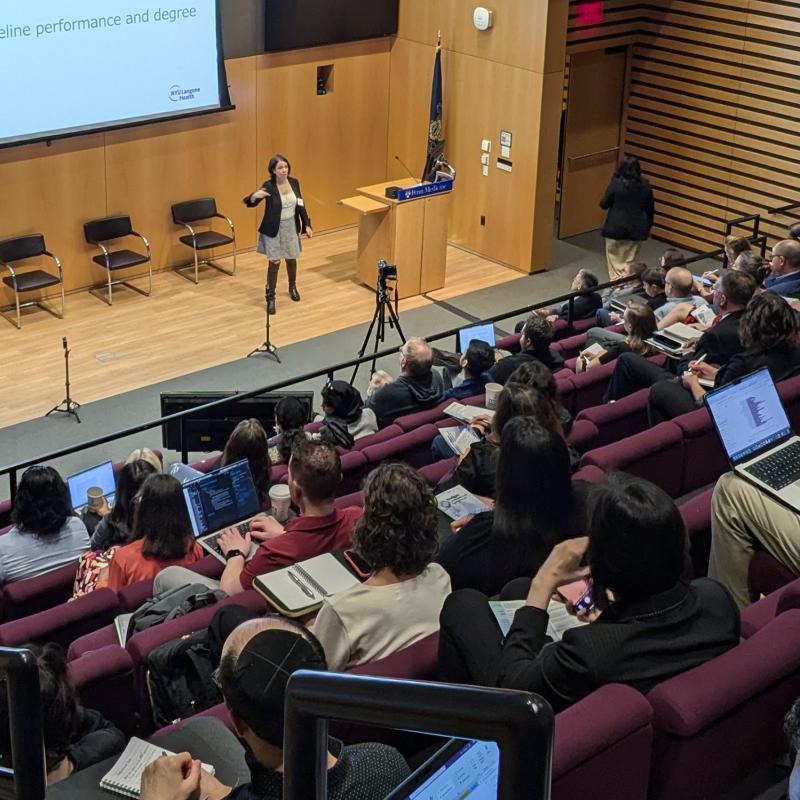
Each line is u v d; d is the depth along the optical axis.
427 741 2.94
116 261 11.49
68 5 10.86
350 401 6.75
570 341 8.55
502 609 2.88
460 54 12.91
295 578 3.43
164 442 7.46
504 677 2.56
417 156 13.86
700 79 12.88
